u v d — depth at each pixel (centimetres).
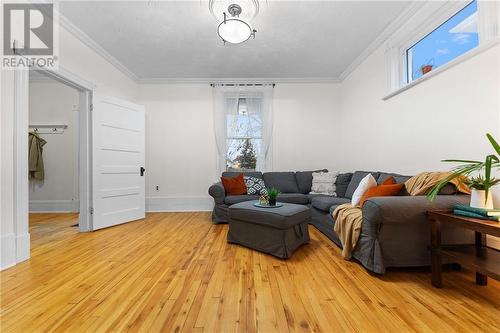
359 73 402
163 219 406
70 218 415
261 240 249
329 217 293
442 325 132
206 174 481
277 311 146
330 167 483
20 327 132
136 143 405
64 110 475
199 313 144
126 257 235
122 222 376
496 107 183
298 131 483
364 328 130
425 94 255
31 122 474
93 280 187
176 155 480
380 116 341
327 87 482
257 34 318
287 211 246
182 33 315
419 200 188
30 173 465
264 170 481
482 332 126
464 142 210
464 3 218
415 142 271
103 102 352
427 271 201
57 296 163
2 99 211
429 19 251
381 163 340
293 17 281
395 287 175
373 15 279
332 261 225
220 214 371
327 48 359
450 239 193
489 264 147
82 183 335
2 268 205
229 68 430
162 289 173
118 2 254
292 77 473
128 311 146
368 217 195
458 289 171
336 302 156
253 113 483
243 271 203
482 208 159
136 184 403
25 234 227
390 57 313
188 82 478
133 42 338
